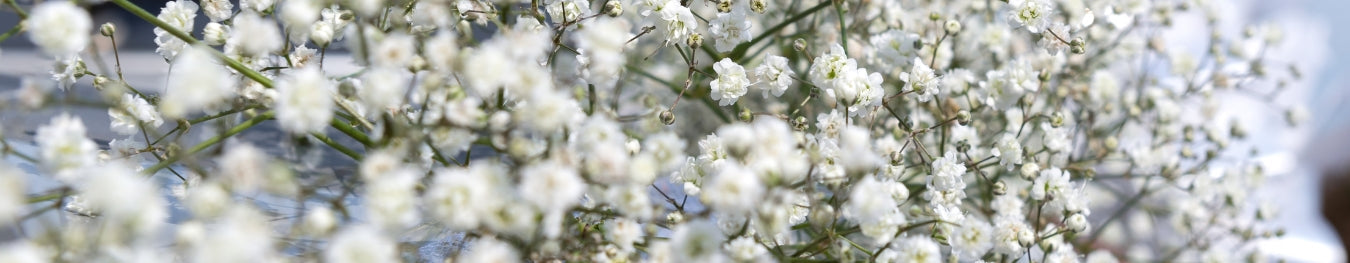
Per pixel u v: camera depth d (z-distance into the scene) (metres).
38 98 0.60
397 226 0.56
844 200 0.61
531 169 0.56
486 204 0.56
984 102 0.67
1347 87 0.83
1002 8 0.73
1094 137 0.75
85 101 0.61
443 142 0.59
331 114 0.59
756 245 0.59
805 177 0.61
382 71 0.57
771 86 0.64
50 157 0.58
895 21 0.71
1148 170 0.75
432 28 0.62
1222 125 0.81
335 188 0.62
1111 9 0.71
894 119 0.70
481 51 0.57
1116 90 0.74
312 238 0.59
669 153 0.59
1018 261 0.66
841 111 0.65
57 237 0.56
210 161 0.63
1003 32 0.72
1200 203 0.77
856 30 0.72
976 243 0.62
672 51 0.72
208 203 0.56
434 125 0.58
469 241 0.61
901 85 0.70
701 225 0.57
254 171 0.56
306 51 0.63
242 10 0.63
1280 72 0.84
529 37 0.58
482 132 0.59
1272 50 0.84
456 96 0.58
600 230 0.61
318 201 0.61
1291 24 0.84
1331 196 0.82
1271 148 0.84
